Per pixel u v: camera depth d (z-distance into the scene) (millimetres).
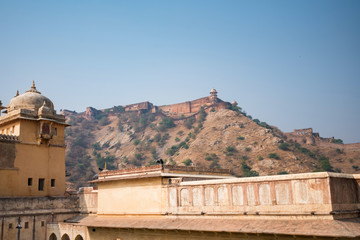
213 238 24078
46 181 39812
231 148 156750
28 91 44031
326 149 165000
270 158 144000
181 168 31250
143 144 197250
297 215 21531
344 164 148500
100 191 35094
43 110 39781
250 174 134750
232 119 182750
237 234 22875
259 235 21844
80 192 40438
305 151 155500
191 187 27266
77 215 39875
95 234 32469
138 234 29062
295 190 21859
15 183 37000
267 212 22797
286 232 20094
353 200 22578
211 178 33062
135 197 31375
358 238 18906
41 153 39906
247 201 23891
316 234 18953
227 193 25047
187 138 183000
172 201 28328
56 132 41906
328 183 20625
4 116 40844
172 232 26609
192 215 26719
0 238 33688
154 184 29922
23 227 35625
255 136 164000
